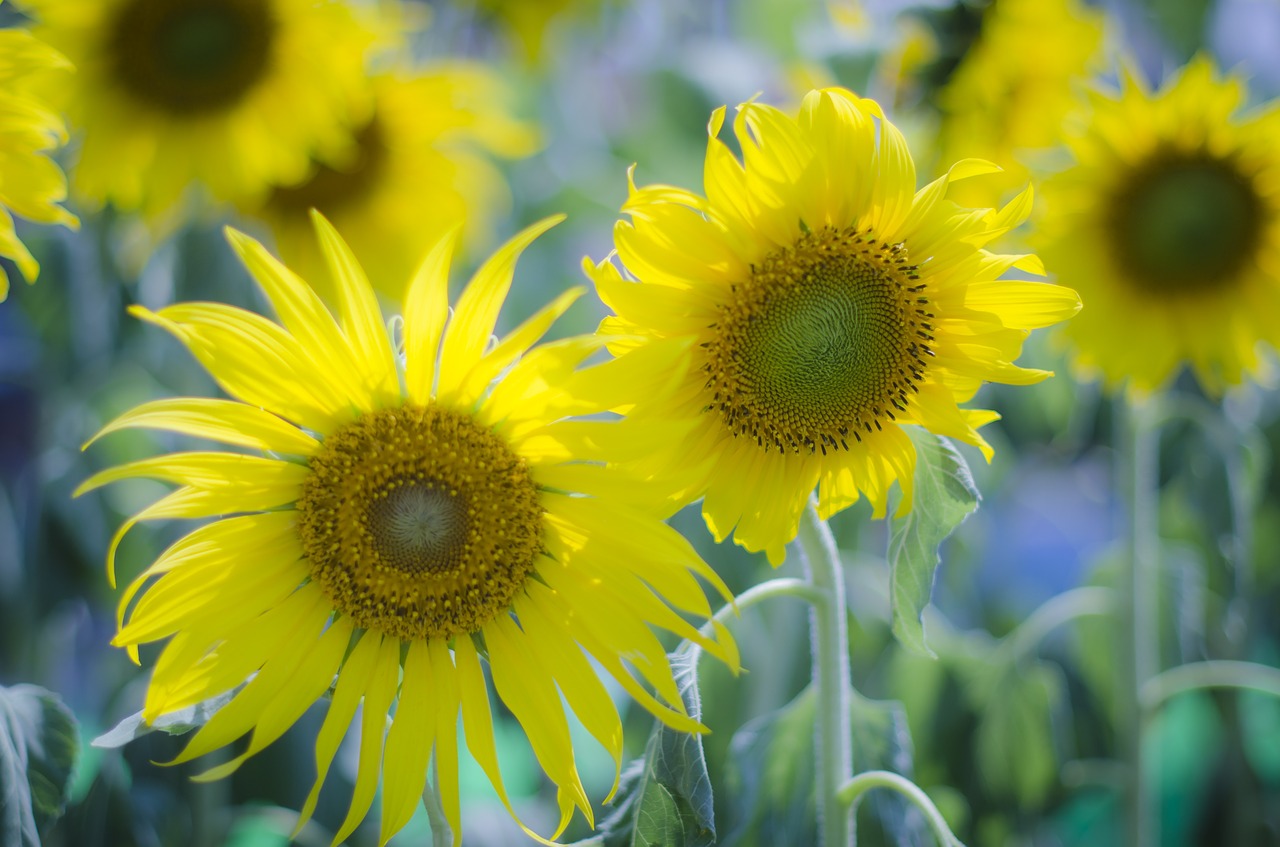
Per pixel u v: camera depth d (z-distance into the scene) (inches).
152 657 67.4
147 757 66.0
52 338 70.9
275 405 53.3
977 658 67.8
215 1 64.9
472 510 54.0
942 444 54.5
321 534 53.9
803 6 85.0
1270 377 66.0
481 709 54.1
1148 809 65.4
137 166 65.1
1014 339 53.8
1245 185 63.1
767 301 53.9
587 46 92.7
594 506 53.7
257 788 68.0
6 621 72.1
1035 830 68.5
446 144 69.8
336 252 52.7
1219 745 76.0
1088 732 71.8
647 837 53.6
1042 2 66.1
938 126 66.5
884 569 70.9
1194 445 68.7
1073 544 106.5
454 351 53.4
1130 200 63.1
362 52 65.0
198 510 53.4
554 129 91.5
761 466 54.8
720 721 68.1
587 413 52.9
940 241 53.8
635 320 53.8
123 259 68.4
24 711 55.1
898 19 67.2
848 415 54.3
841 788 55.0
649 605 53.6
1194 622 69.2
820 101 53.4
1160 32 81.8
